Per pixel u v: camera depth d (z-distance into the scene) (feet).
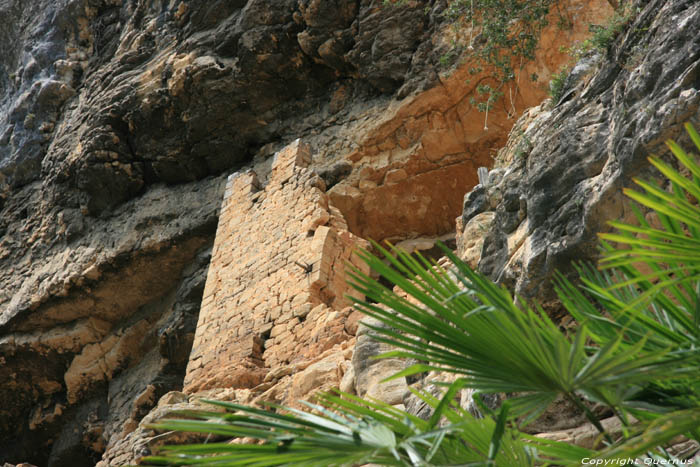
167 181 82.43
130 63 87.30
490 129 64.44
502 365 6.90
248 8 75.41
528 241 18.90
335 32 71.56
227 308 47.19
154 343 78.18
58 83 94.48
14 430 84.28
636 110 17.13
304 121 75.46
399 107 66.64
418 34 67.92
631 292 9.04
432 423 7.06
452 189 67.00
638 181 7.66
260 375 39.73
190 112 77.61
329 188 68.18
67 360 81.82
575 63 26.08
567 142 19.26
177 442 32.99
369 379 26.43
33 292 82.12
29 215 89.71
